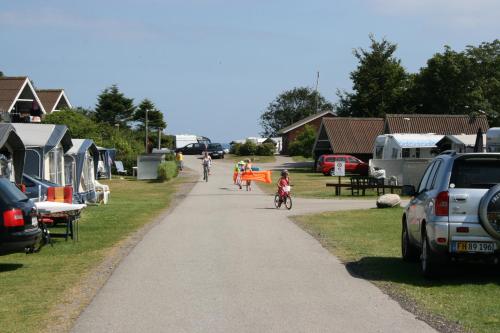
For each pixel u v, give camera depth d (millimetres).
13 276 13289
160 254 15789
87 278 12836
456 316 9445
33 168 26875
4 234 13523
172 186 49688
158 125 103250
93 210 29016
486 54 87625
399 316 9469
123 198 38188
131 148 70562
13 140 22609
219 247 16953
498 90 87000
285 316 9547
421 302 10398
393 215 25594
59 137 28125
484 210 11344
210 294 11141
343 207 30172
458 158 11820
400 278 12594
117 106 100188
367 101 95688
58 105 68188
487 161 11805
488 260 11508
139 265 14188
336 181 54844
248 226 22000
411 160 40094
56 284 12289
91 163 34938
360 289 11516
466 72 86688
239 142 111625
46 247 17391
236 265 14109
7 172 22750
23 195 14609
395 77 95500
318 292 11266
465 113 86875
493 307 10023
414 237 13617
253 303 10430
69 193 21375
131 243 18016
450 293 11117
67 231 18656
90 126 58531
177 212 28000
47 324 9273
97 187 34781
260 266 13977
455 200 11547
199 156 100375
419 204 13188
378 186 38656
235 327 8938
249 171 45562
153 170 57781
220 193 41719
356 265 14148
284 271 13367
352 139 73188
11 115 38281
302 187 47750
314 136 95875
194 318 9484
